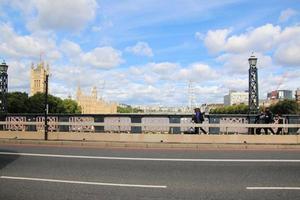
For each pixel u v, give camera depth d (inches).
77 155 617.9
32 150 693.9
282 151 697.0
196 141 796.6
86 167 496.7
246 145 749.3
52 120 1045.8
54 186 382.3
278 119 943.0
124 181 407.5
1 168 487.5
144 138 815.1
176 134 806.5
